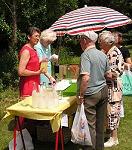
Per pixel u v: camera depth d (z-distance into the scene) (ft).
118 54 16.94
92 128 15.16
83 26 20.79
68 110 15.66
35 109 14.61
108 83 17.35
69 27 21.01
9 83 32.60
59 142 18.49
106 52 17.03
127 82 21.58
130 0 74.90
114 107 17.66
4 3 35.73
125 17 22.17
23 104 15.39
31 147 16.89
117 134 20.21
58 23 21.95
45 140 18.79
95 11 22.17
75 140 15.11
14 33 36.17
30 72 16.53
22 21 40.81
